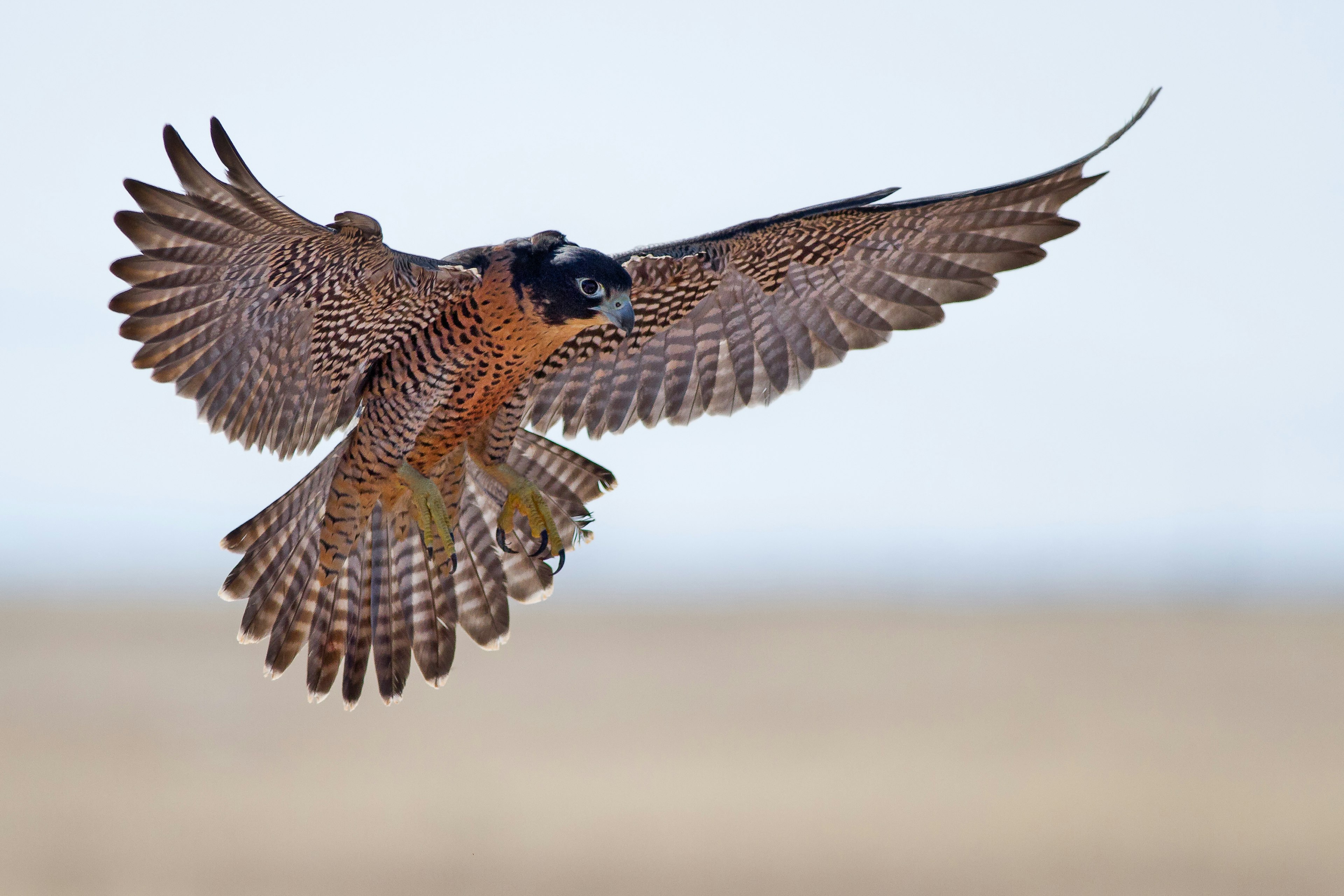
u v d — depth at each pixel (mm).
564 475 11711
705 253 11180
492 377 10570
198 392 9609
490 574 11492
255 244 9094
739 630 88688
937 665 64750
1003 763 35375
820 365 11586
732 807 29859
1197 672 60500
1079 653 70812
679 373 11727
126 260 8867
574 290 10062
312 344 9930
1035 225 10852
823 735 40375
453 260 10109
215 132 8125
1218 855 25656
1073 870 24922
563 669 62531
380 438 10570
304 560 11023
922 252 11211
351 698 11055
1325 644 75125
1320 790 31266
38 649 70312
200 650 71500
